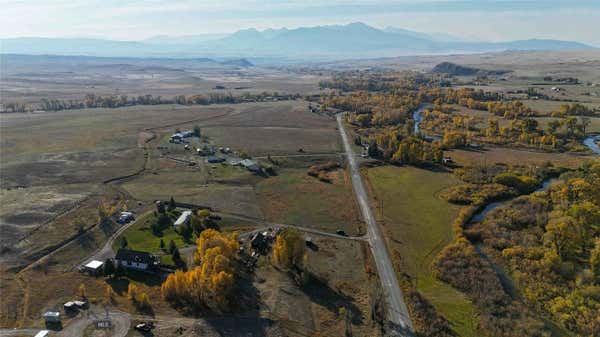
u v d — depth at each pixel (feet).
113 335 211.00
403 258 298.35
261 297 246.88
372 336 216.33
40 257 290.56
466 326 225.76
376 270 281.54
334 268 282.97
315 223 354.33
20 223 339.98
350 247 313.32
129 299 242.17
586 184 375.86
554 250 288.71
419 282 269.64
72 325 218.79
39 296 244.83
